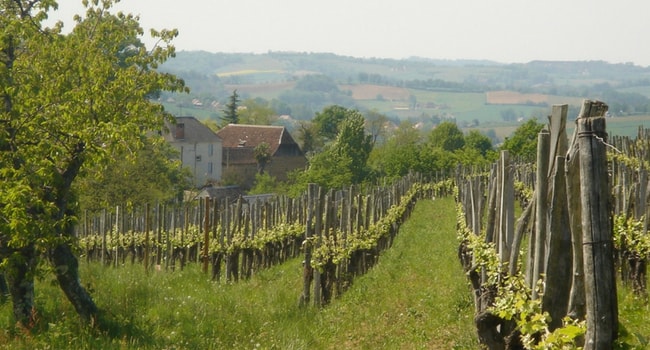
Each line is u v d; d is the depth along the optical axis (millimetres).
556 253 9008
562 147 9203
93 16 18734
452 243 33031
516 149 82125
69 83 16734
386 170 90375
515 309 9922
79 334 14664
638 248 17938
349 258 23578
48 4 17062
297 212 33594
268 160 129625
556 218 8977
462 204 27750
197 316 17297
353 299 21219
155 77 17859
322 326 17562
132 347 14188
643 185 19484
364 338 16078
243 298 20797
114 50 18891
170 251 29906
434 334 15891
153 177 48531
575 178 8461
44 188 15469
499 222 12781
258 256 29234
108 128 15414
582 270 8500
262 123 188250
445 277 23094
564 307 9023
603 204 7805
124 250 32562
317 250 20672
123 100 17344
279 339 15773
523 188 42688
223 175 122250
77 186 17391
